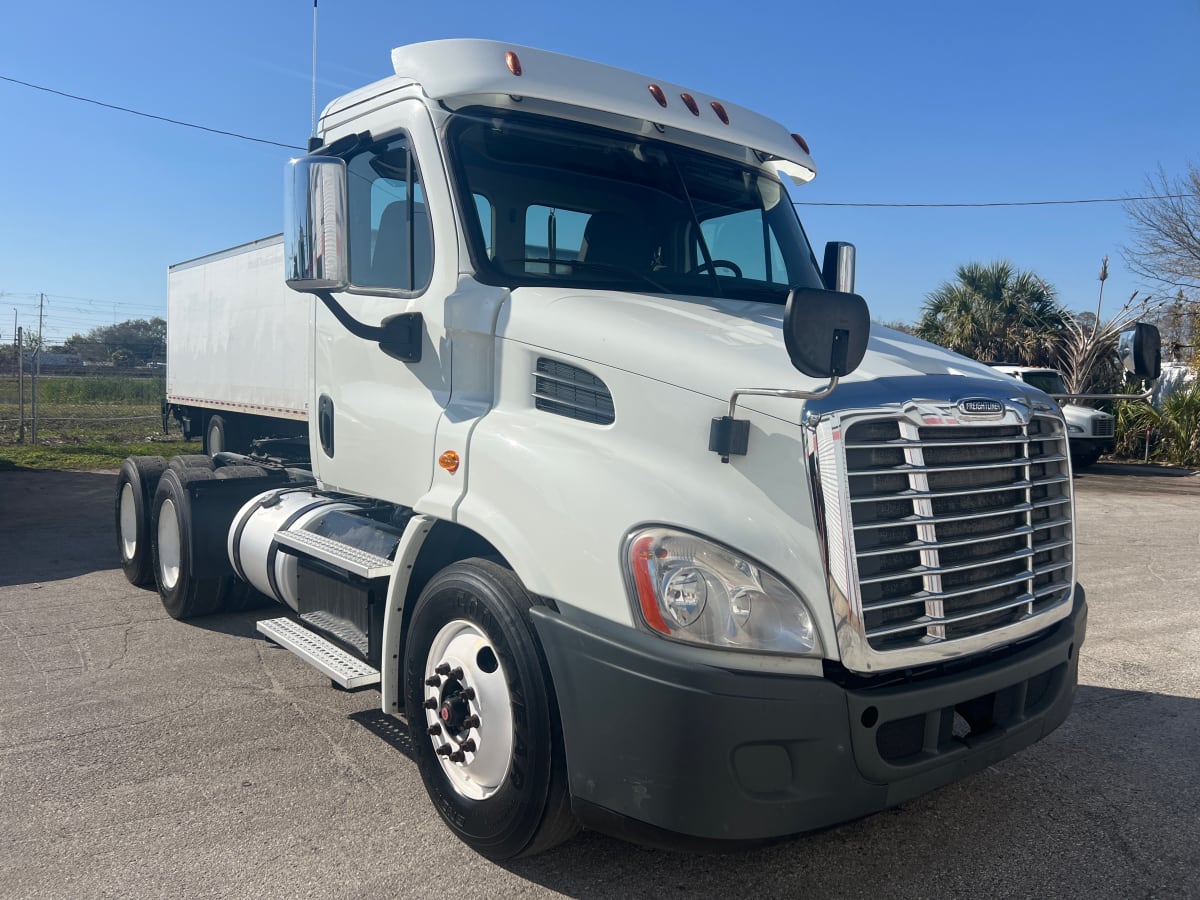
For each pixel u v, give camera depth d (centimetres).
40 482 1459
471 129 411
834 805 292
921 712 305
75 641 629
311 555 473
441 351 403
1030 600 345
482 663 354
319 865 355
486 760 351
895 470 304
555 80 416
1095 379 2319
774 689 283
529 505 335
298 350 894
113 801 404
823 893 343
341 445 469
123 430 2319
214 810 397
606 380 338
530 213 413
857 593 291
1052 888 347
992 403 332
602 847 374
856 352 278
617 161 442
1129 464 2094
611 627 302
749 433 304
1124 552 1009
